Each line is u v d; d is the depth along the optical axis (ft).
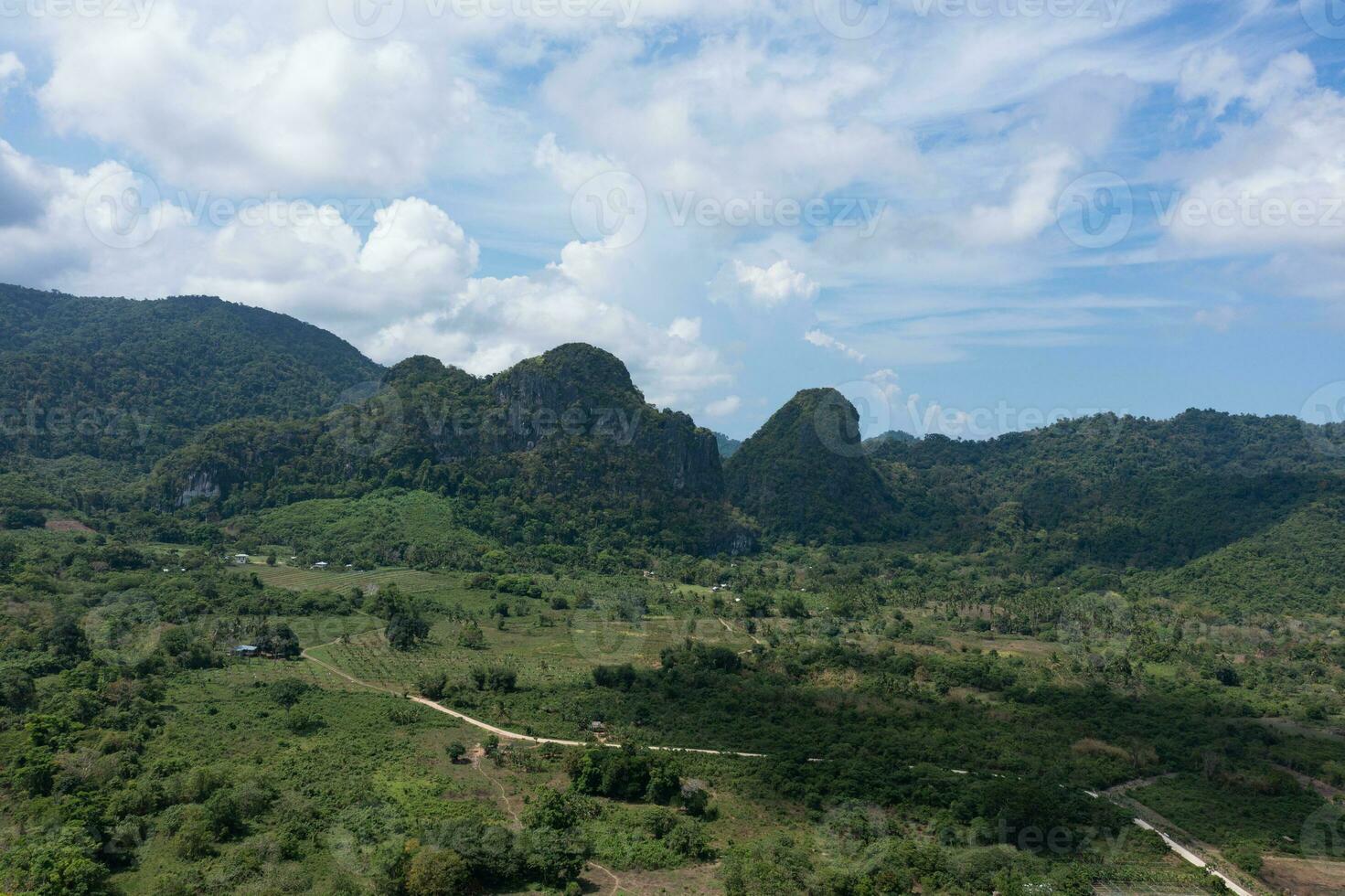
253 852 199.82
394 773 254.68
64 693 276.41
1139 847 232.94
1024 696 359.87
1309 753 306.35
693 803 241.96
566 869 202.39
